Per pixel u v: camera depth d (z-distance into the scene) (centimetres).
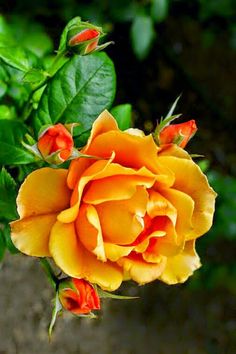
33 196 46
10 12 91
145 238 46
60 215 45
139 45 96
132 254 47
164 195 46
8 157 53
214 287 119
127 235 45
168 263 48
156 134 48
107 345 110
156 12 95
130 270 46
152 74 121
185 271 48
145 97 121
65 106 53
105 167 45
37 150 46
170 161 46
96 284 47
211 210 47
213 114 127
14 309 106
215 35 114
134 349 112
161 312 115
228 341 118
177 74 124
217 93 127
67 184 46
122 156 46
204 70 126
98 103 53
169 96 123
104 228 45
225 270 110
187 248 48
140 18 95
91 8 95
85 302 47
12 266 106
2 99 61
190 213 46
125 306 114
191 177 46
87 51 52
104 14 95
